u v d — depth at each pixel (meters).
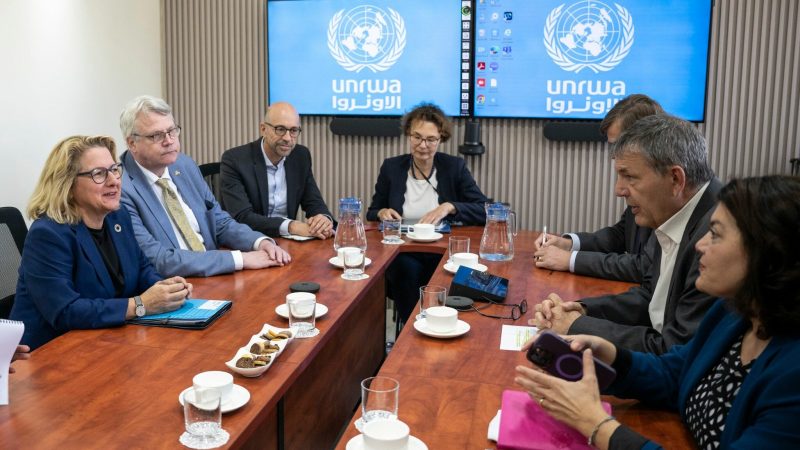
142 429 1.45
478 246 3.35
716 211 1.33
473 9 4.85
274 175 4.02
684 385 1.55
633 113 2.79
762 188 1.26
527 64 4.85
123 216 2.48
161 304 2.17
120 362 1.81
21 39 4.12
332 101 5.16
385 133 5.09
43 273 2.12
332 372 2.73
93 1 4.66
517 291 2.58
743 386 1.30
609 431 1.32
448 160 4.10
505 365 1.85
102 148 2.27
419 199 4.06
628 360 1.62
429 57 4.97
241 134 5.42
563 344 1.54
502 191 5.09
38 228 2.16
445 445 1.41
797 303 1.22
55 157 2.23
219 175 4.16
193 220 3.19
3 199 4.07
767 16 4.55
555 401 1.39
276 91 5.23
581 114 4.84
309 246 3.31
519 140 5.01
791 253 1.21
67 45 4.46
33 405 1.55
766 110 4.64
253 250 3.26
